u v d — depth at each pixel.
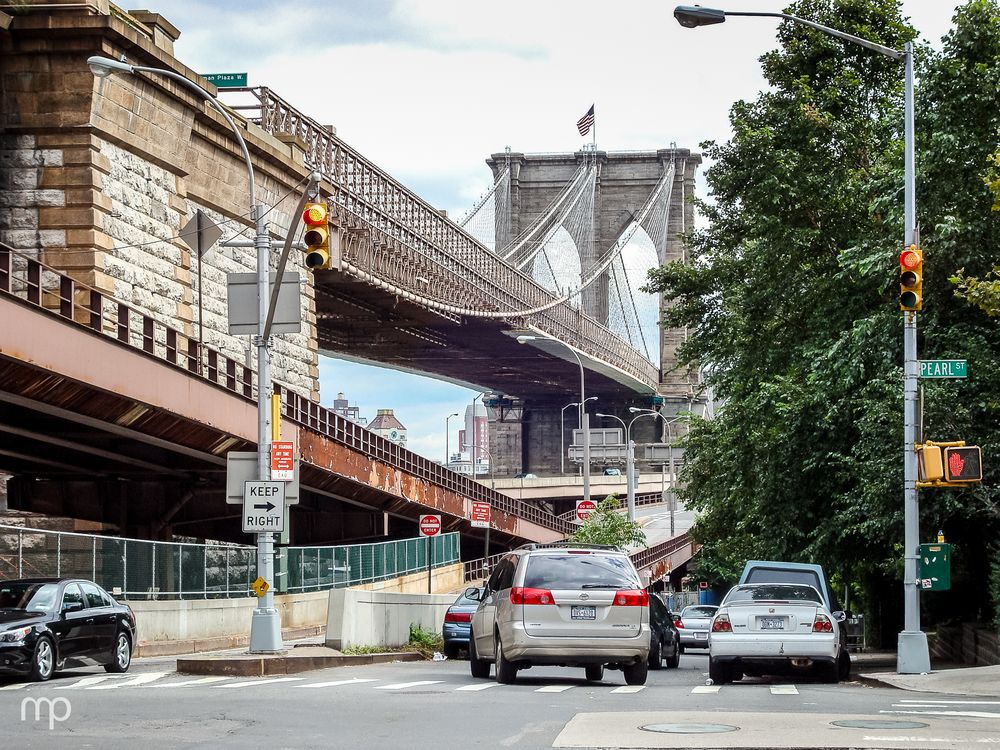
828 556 32.88
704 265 44.12
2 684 20.53
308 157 64.75
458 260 100.69
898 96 36.09
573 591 19.75
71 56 40.75
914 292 22.70
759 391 35.81
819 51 36.53
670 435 186.25
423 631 36.94
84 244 40.50
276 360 53.69
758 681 23.34
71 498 47.38
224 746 11.48
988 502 26.78
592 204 189.25
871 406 27.69
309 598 44.91
